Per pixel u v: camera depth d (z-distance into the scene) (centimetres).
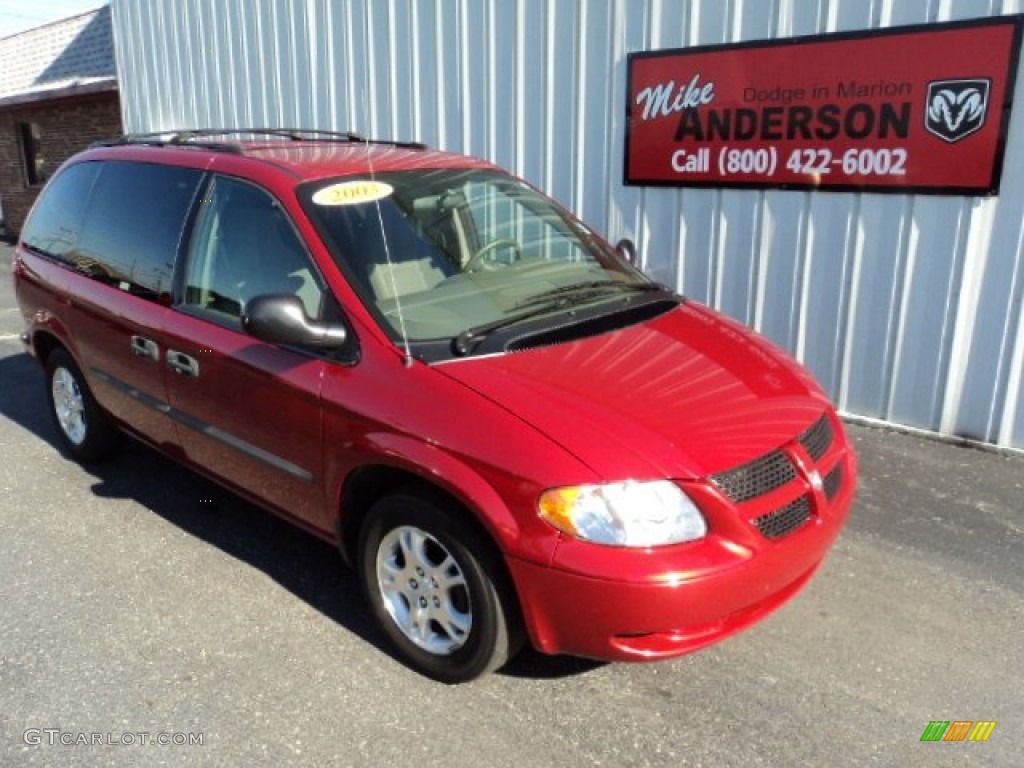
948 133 488
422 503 293
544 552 263
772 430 293
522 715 294
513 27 661
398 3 736
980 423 514
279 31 852
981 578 374
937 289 511
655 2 582
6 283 1175
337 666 321
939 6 479
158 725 291
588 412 280
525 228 409
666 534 262
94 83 1347
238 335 359
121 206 444
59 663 324
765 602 290
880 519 427
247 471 370
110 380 445
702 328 358
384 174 387
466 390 290
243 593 370
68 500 462
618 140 623
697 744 279
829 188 536
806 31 525
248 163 384
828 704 297
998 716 291
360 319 322
